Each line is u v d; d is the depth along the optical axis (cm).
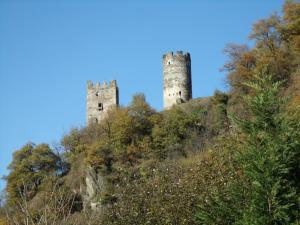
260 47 8356
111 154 8612
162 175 3669
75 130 9988
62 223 2884
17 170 8962
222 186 3109
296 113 2944
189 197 3269
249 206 2673
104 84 11988
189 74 11469
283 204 2612
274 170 2645
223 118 7931
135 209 3422
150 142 8694
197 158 4578
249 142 2816
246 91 7750
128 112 9431
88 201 6194
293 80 6956
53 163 9225
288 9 8350
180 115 8969
